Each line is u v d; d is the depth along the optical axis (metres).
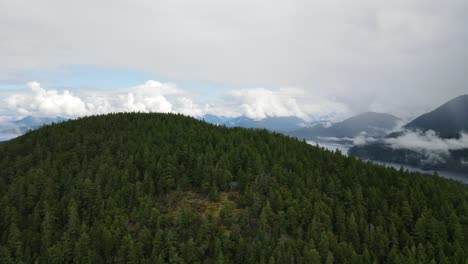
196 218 94.31
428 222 102.56
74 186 108.50
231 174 112.88
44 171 115.81
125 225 93.69
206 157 118.12
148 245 88.25
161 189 105.62
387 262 90.25
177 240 89.12
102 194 103.94
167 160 116.62
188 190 107.69
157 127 156.75
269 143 148.25
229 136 148.38
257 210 97.88
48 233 92.56
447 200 117.00
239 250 86.19
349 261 87.12
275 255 83.62
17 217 99.44
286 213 97.19
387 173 136.00
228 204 94.62
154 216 93.69
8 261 87.31
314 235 91.94
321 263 86.62
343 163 138.75
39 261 87.88
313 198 107.31
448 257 89.56
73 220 93.88
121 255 86.69
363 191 118.56
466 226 104.75
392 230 98.88
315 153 147.00
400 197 114.88
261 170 114.88
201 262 85.56
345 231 97.19
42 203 102.25
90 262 85.81
